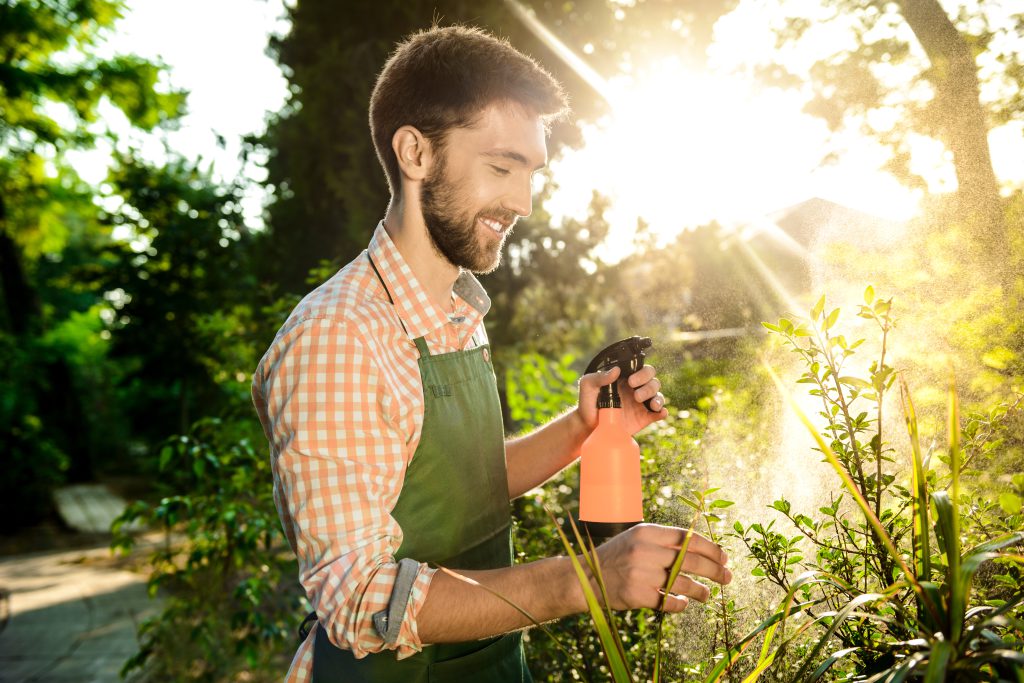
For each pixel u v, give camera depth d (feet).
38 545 29.66
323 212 19.12
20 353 38.58
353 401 3.19
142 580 21.33
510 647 4.02
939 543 2.92
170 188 26.78
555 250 17.76
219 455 10.27
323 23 18.95
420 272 3.81
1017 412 3.93
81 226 60.23
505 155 3.58
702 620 4.41
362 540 3.05
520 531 6.72
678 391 6.53
